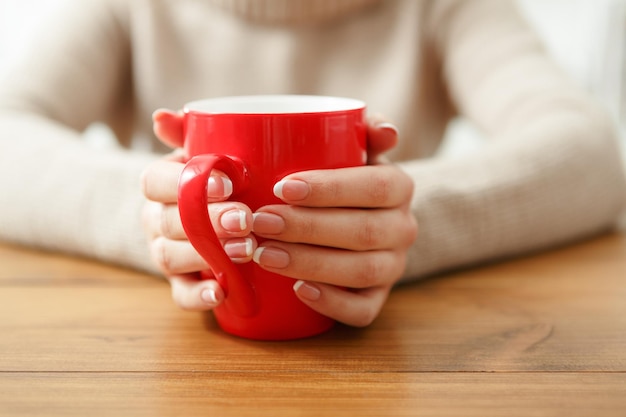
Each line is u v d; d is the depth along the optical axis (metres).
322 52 0.84
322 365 0.39
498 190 0.55
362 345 0.42
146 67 0.83
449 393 0.37
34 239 0.57
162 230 0.43
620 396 0.36
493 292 0.49
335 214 0.40
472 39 0.78
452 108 0.90
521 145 0.58
